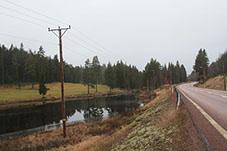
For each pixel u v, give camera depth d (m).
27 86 129.25
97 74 138.88
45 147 26.84
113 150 15.63
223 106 20.56
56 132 34.97
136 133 16.86
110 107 71.12
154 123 17.31
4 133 40.59
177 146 9.66
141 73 165.12
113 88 145.38
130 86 149.00
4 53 129.38
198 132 10.45
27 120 53.47
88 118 52.47
